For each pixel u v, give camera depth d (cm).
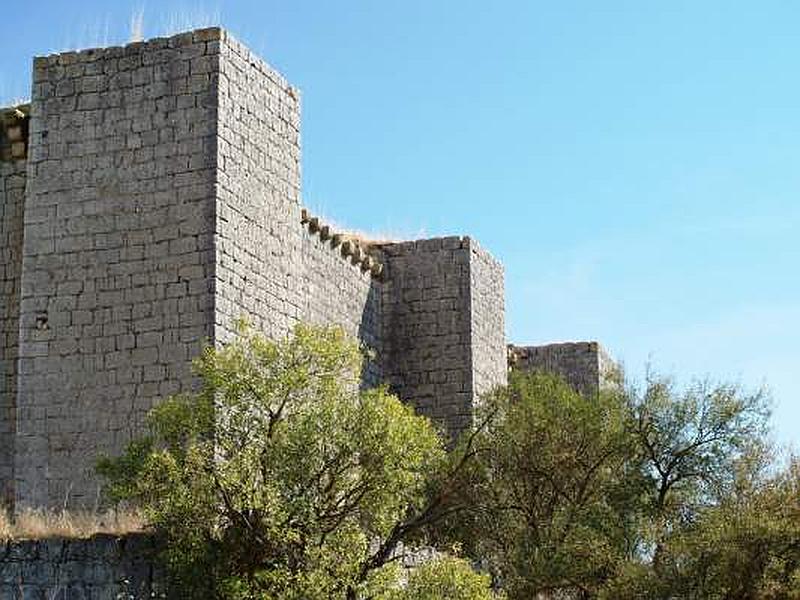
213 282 2572
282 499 2009
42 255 2695
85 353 2625
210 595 1995
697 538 2695
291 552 2023
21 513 2383
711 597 2623
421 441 2130
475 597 2111
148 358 2581
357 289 3625
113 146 2700
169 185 2645
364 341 3641
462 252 3756
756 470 2941
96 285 2650
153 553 2042
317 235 3394
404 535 2234
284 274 2833
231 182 2670
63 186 2716
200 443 2066
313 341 2134
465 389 3672
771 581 2619
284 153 2886
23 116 2838
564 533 2870
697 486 3173
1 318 2775
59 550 2030
